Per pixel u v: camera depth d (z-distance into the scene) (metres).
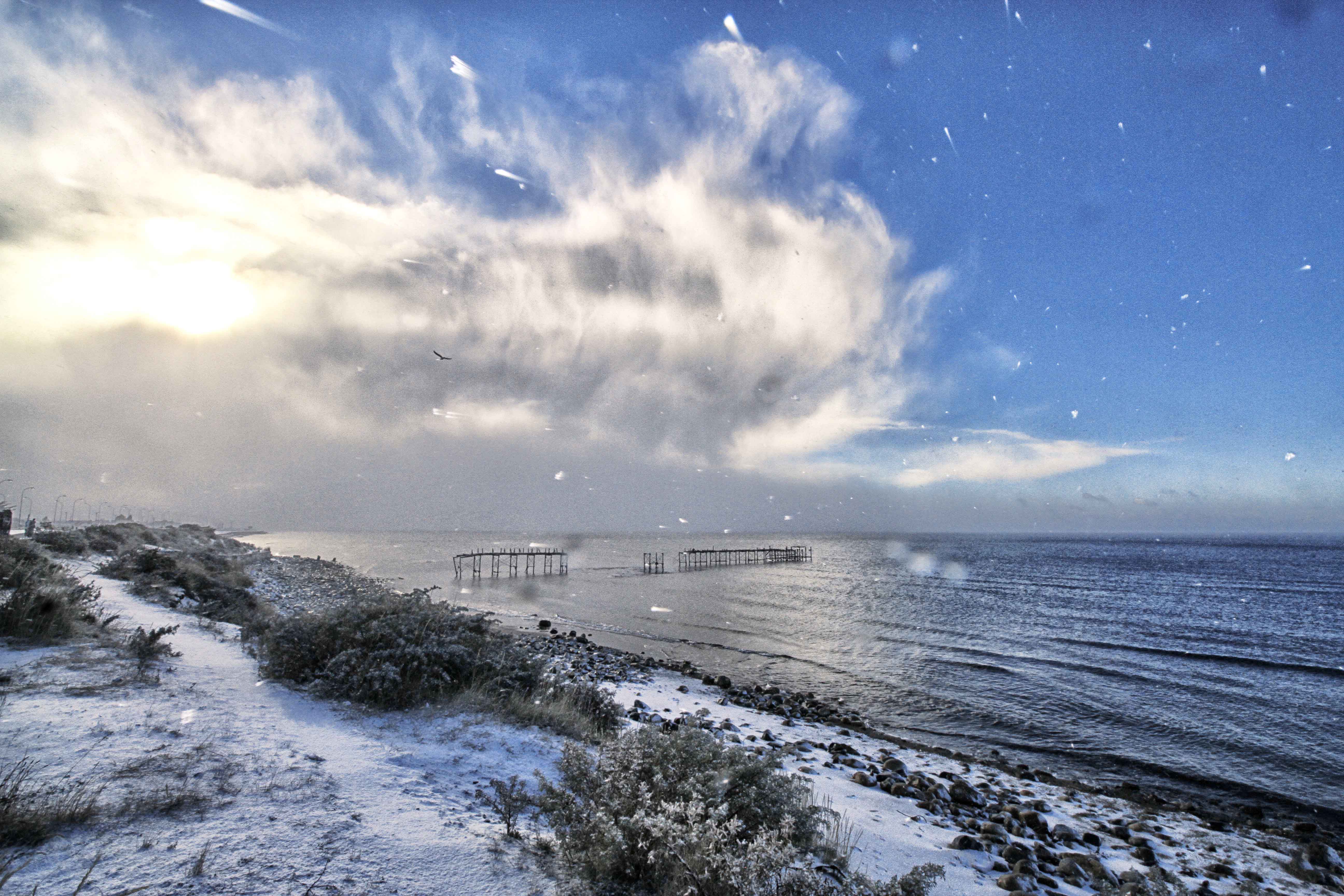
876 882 3.76
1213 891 6.96
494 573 69.50
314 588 36.12
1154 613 43.12
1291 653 28.69
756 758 5.14
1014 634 32.38
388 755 5.14
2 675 5.68
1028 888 5.50
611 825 3.53
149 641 7.16
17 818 3.09
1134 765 13.66
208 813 3.57
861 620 36.09
